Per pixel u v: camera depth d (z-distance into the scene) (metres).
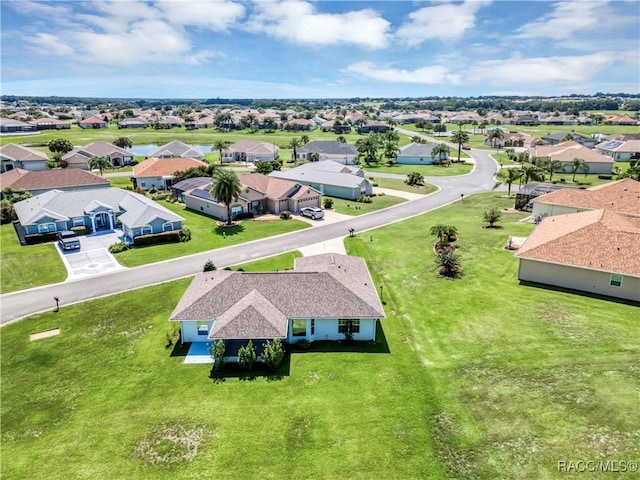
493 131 162.88
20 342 33.56
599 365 28.12
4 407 26.47
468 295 39.66
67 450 23.02
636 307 36.03
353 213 72.88
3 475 21.58
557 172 106.00
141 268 48.28
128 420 25.05
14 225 65.56
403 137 193.88
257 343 32.06
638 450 21.20
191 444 23.14
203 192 74.88
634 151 121.06
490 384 27.09
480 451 22.00
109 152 118.19
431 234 56.97
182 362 30.66
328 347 32.47
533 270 41.41
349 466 21.48
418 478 20.69
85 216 62.03
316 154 127.62
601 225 41.41
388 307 38.41
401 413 25.05
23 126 189.12
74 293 42.03
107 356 31.56
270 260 50.16
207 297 33.84
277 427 24.19
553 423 23.34
